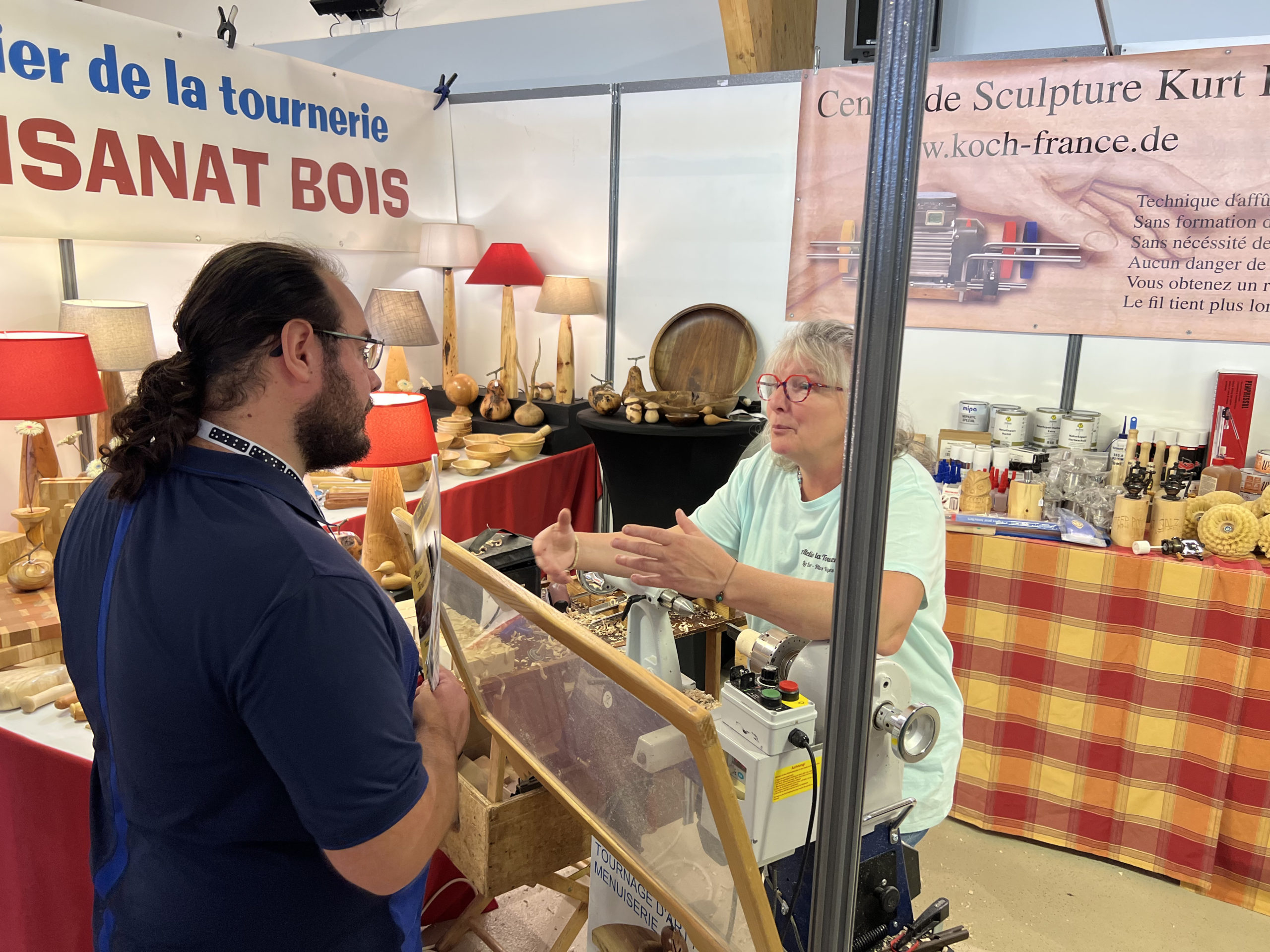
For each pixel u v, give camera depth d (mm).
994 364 3096
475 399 3957
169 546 854
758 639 1073
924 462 1477
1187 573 2240
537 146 4023
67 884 1496
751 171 3527
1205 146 2508
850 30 3322
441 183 4246
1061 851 2535
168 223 3125
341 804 821
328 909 959
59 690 1646
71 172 2836
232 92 3266
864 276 536
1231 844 2324
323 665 814
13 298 2900
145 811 901
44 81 2736
